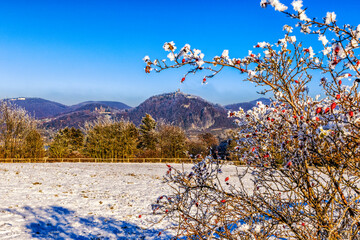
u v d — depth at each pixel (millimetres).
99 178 19703
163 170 27203
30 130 38719
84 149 47094
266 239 2961
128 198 13797
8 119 36969
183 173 3094
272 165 3074
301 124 2660
